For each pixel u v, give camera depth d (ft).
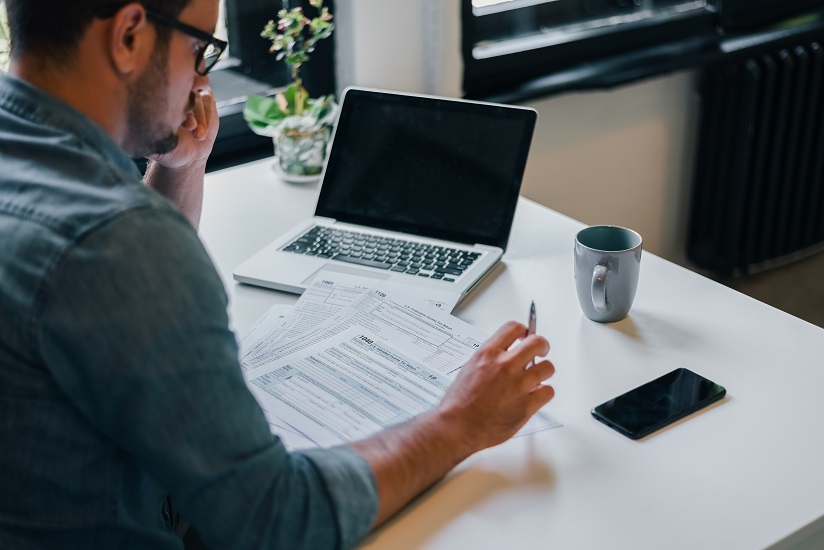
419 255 4.32
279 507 2.57
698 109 8.50
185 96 2.94
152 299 2.41
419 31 6.42
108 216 2.42
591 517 2.84
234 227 4.70
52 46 2.61
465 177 4.47
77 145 2.64
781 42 8.07
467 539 2.77
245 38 6.30
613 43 7.76
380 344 3.66
